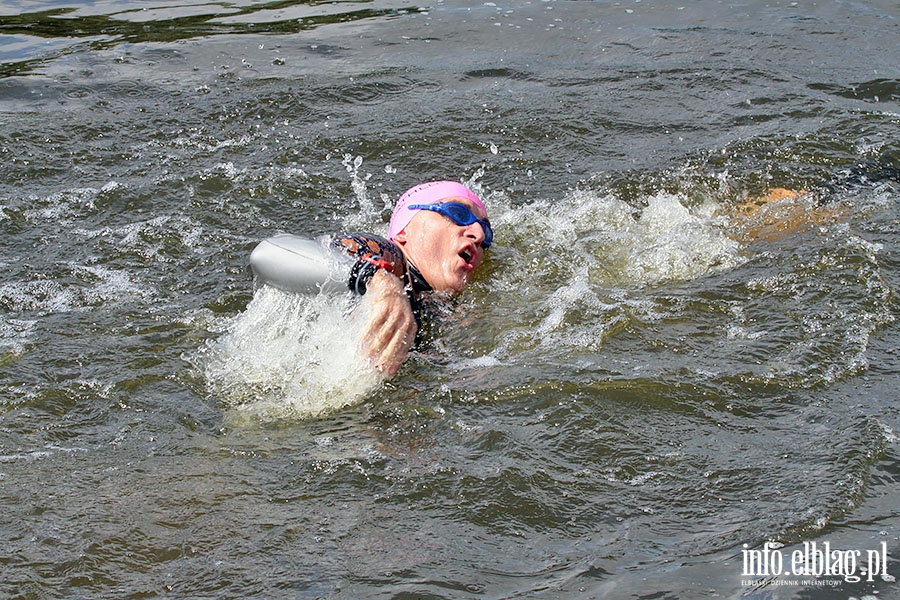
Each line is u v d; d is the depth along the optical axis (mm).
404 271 5121
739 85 8148
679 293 5086
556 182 6684
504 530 3385
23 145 7219
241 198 6508
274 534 3387
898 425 3846
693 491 3547
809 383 4199
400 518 3457
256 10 10781
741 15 10008
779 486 3529
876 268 5176
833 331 4602
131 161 7035
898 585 2990
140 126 7613
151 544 3342
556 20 10055
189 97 8172
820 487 3486
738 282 5160
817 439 3793
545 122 7543
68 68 8852
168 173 6812
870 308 4789
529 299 5188
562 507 3488
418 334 4875
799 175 6621
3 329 4938
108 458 3887
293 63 8969
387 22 10180
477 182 6738
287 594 3086
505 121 7586
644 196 6449
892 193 6215
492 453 3824
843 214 5930
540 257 5652
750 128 7332
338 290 4703
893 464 3611
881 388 4137
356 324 4590
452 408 4180
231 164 6930
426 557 3242
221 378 4488
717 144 7094
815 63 8586
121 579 3176
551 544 3305
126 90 8328
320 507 3533
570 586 3074
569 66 8742
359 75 8609
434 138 7355
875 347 4477
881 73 8273
